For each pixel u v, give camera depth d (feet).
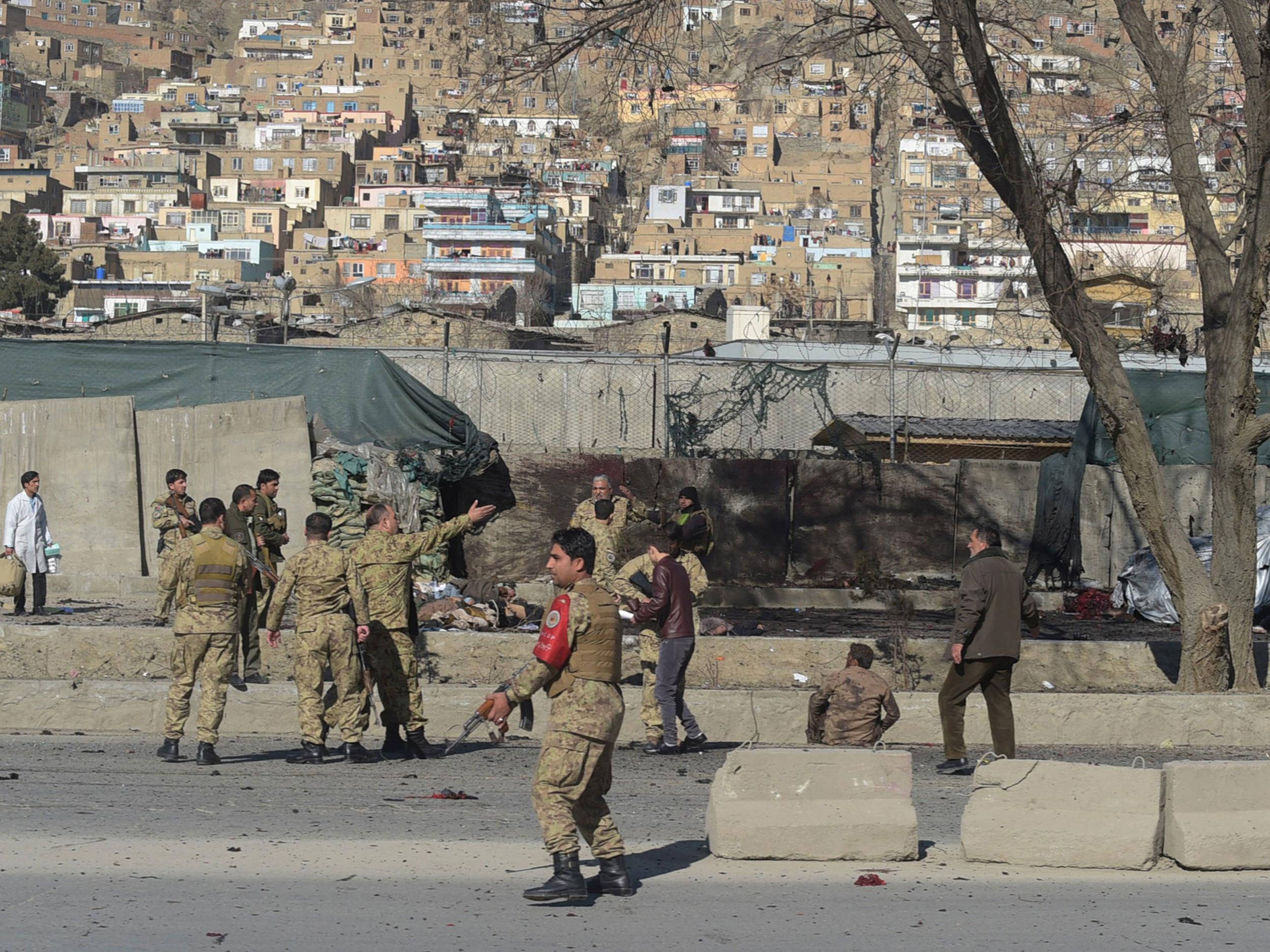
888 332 115.75
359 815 29.73
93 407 71.61
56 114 616.39
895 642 49.14
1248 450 46.11
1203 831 26.71
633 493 77.00
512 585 72.33
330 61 578.66
